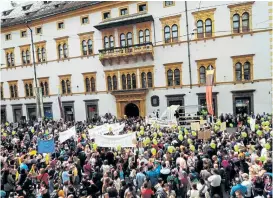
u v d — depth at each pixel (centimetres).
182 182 1324
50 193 1348
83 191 1227
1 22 5500
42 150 1678
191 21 3812
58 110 4981
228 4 3575
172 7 3909
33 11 5309
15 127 3925
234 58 3606
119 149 1728
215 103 3753
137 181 1309
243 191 1131
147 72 4153
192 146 1642
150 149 1730
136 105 4259
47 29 4934
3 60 5503
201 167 1445
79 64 4691
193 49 3825
